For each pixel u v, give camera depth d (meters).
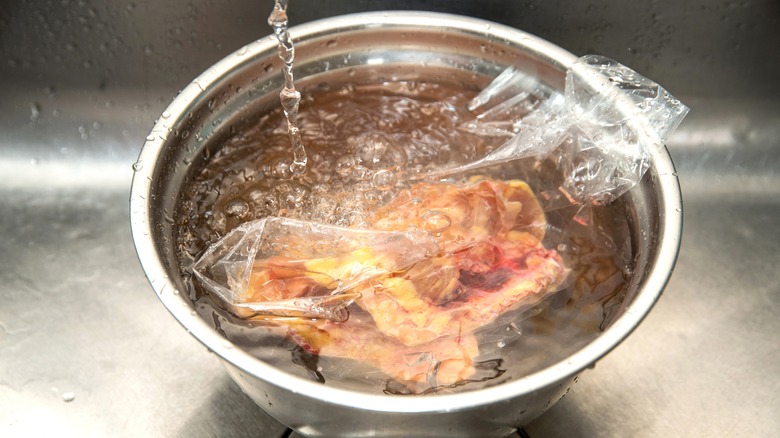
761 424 0.59
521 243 0.51
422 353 0.46
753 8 0.67
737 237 0.69
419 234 0.49
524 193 0.53
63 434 0.58
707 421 0.59
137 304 0.66
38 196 0.72
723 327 0.64
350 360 0.45
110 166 0.73
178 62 0.70
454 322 0.47
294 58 0.57
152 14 0.67
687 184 0.72
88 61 0.70
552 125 0.55
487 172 0.55
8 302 0.66
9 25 0.67
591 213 0.52
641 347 0.63
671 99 0.54
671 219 0.47
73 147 0.73
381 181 0.54
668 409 0.59
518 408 0.44
